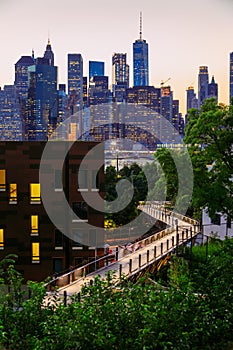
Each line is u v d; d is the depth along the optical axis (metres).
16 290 12.84
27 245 36.78
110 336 9.70
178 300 11.06
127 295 11.43
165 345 9.83
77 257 36.72
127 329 10.25
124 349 9.80
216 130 29.08
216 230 39.31
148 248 33.84
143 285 13.77
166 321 10.27
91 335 9.71
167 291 12.71
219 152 29.22
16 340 10.72
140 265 27.64
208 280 12.23
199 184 29.89
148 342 9.70
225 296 11.60
